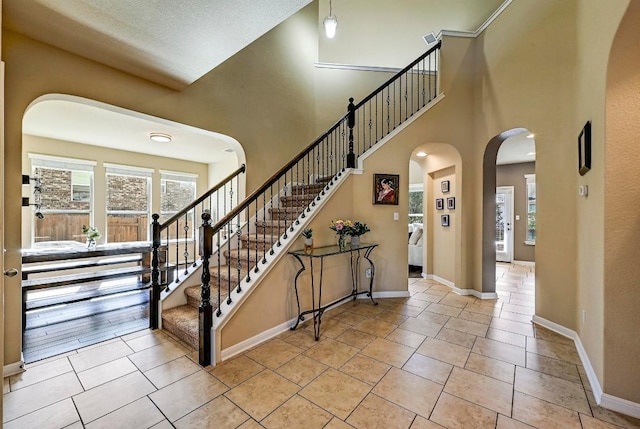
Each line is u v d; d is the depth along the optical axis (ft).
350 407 5.93
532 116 10.55
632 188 5.90
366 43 19.90
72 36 7.21
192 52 7.91
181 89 10.47
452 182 15.07
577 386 6.63
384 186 13.26
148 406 5.98
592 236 7.16
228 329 7.93
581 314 8.19
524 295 13.80
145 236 19.93
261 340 8.84
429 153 15.47
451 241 15.20
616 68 5.95
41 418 5.65
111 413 5.77
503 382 6.78
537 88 10.37
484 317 10.91
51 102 10.87
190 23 6.71
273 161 14.21
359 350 8.33
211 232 7.79
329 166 16.55
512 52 11.39
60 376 7.05
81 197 17.06
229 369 7.33
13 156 7.14
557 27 9.71
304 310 10.46
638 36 5.61
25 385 6.69
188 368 7.39
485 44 12.89
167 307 10.09
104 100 8.57
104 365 7.54
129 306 12.48
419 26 19.54
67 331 9.70
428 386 6.63
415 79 16.55
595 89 6.89
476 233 13.55
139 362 7.68
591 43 7.30
